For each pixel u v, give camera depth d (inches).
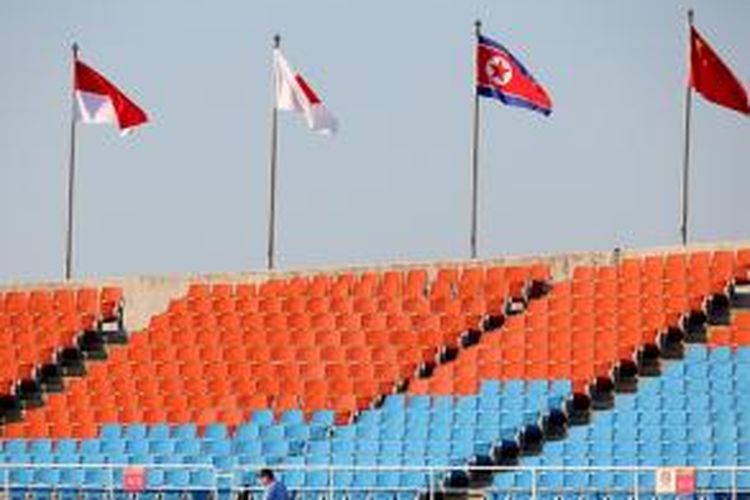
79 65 6063.0
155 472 5211.6
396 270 5915.4
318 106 5959.6
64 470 5369.1
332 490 4926.2
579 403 5310.0
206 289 6058.1
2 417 5880.9
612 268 5639.8
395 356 5669.3
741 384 5177.2
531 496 4852.4
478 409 5349.4
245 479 5167.3
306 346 5802.2
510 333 5565.9
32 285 6220.5
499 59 5748.0
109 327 6102.4
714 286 5462.6
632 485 4869.6
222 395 5713.6
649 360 5364.2
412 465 5221.5
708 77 5580.7
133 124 6063.0
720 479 4810.5
